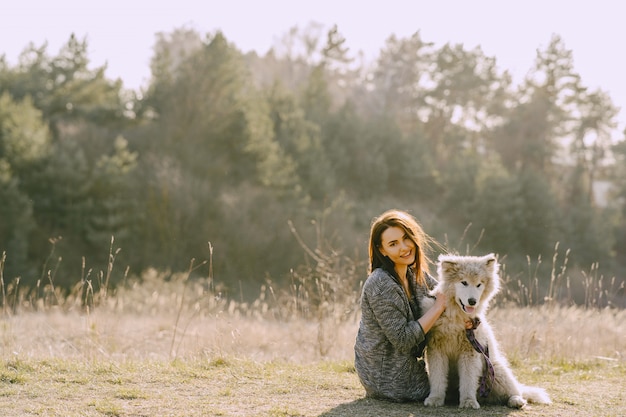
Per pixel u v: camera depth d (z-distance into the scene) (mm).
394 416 4465
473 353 4715
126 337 9758
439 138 61656
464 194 41281
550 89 59406
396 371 4883
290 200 35969
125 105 43375
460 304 4594
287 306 10711
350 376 6047
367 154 45344
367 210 39688
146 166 35594
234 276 31578
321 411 4660
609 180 60969
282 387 5516
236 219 33469
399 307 4684
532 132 58188
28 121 33219
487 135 61844
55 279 27625
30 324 10609
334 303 9211
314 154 40156
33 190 31375
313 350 8422
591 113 61031
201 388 5438
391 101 62656
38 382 5418
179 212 32875
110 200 31516
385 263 4906
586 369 7090
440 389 4766
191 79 40656
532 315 9414
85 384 5430
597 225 43781
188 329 11070
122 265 30141
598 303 10523
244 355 7355
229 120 39625
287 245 33094
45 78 42875
